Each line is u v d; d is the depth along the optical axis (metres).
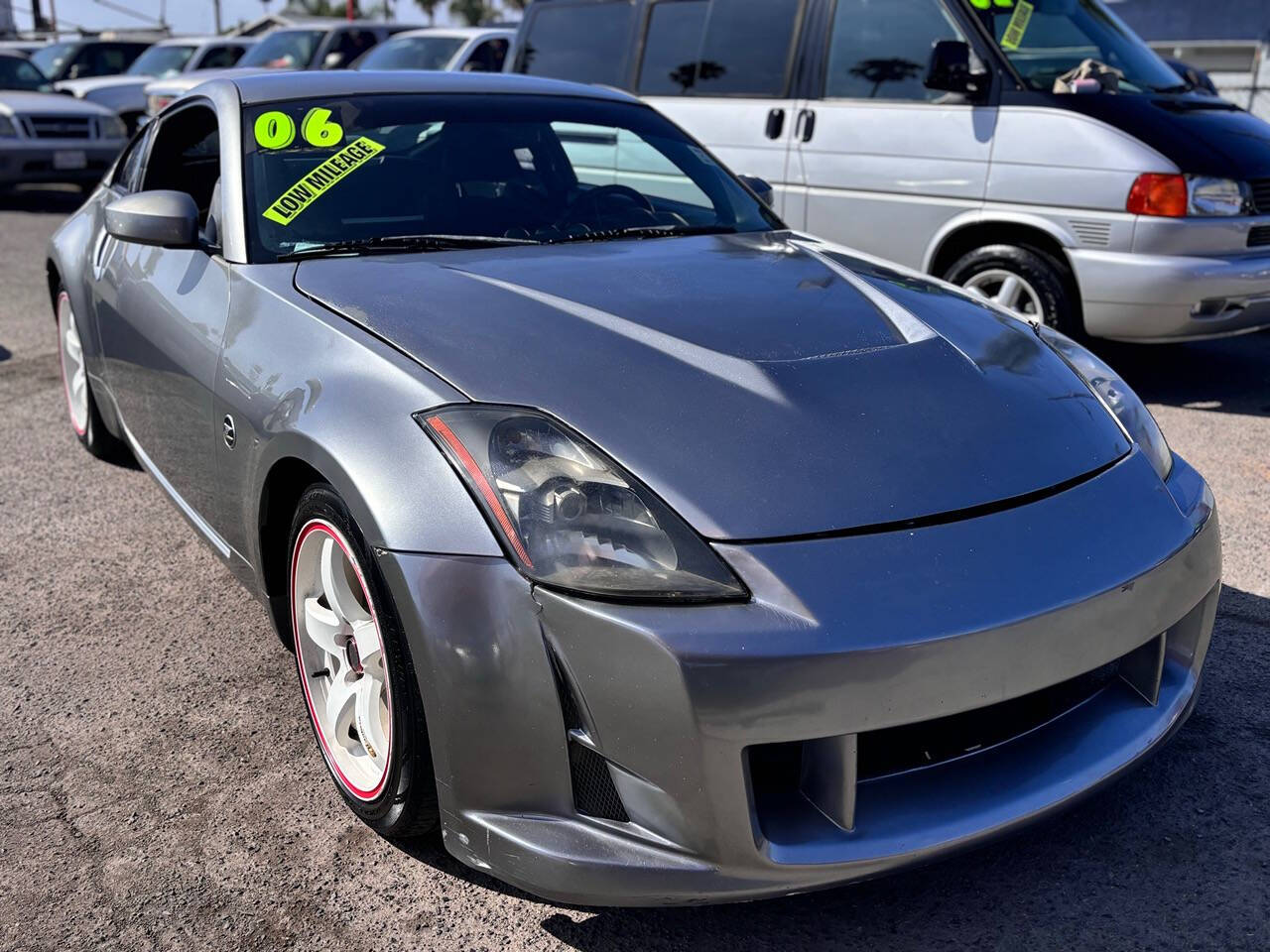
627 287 2.40
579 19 6.66
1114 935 1.89
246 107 2.99
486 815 1.83
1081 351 2.51
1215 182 4.51
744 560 1.71
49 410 5.04
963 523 1.81
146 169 3.63
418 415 1.93
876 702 1.67
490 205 2.92
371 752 2.10
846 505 1.79
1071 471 1.99
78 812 2.24
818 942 1.90
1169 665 2.11
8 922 1.95
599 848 1.74
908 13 5.16
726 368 2.04
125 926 1.94
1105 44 5.24
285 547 2.41
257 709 2.61
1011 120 4.84
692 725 1.65
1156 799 2.24
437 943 1.90
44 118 11.59
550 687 1.73
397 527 1.84
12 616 3.08
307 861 2.10
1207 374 5.44
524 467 1.81
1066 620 1.77
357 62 10.83
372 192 2.85
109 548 3.53
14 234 10.32
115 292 3.34
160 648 2.90
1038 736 1.96
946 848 1.76
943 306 2.49
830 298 2.41
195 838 2.17
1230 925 1.91
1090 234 4.68
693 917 1.96
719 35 5.92
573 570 1.72
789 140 5.60
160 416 3.03
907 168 5.17
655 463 1.81
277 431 2.14
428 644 1.79
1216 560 2.10
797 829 1.74
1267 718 2.51
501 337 2.12
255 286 2.52
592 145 3.27
